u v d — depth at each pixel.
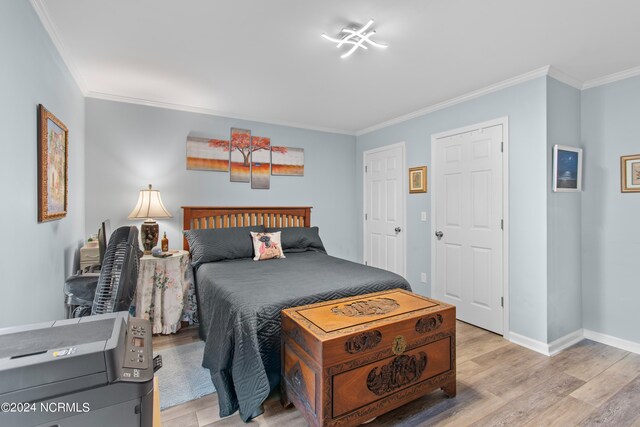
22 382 0.61
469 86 2.91
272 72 2.62
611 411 1.78
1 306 1.29
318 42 2.15
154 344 2.64
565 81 2.66
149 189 3.12
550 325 2.53
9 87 1.36
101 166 3.14
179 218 3.52
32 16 1.64
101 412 0.69
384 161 4.21
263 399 1.58
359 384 1.54
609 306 2.66
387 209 4.17
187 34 2.05
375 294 2.14
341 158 4.64
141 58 2.38
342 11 1.80
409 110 3.65
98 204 3.13
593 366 2.29
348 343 1.50
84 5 1.74
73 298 1.88
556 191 2.57
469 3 1.71
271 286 2.17
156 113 3.39
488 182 2.95
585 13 1.80
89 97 3.07
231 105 3.48
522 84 2.68
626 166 2.55
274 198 4.11
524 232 2.67
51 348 0.69
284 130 4.19
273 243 3.34
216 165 3.71
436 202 3.48
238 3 1.73
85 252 2.60
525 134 2.66
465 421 1.69
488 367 2.27
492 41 2.12
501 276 2.84
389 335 1.63
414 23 1.91
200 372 2.18
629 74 2.53
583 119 2.80
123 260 1.03
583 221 2.80
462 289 3.20
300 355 1.60
